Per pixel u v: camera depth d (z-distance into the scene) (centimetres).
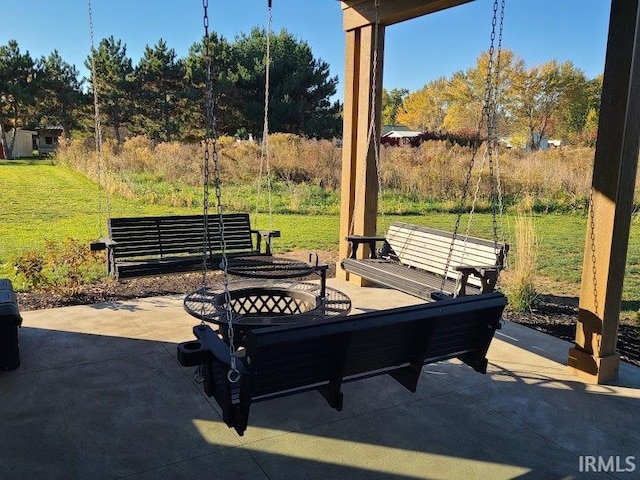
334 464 233
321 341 209
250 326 299
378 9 488
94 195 1169
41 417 265
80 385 303
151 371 323
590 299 326
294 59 2322
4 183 1320
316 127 2297
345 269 507
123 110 2258
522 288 507
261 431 260
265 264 459
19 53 2336
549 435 262
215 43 2175
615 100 300
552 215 1056
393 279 436
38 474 219
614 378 333
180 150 1494
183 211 1002
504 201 1150
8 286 355
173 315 436
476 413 284
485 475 227
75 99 2383
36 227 832
